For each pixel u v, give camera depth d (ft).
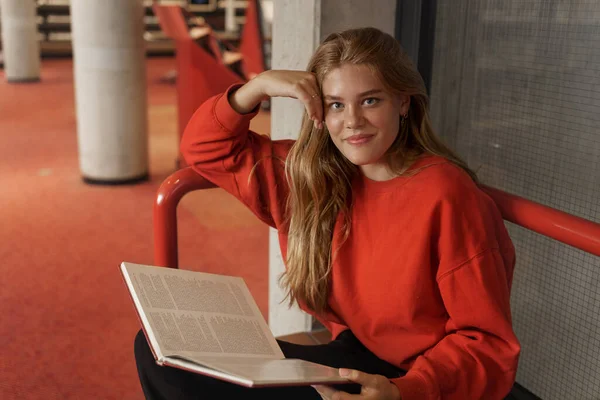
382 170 4.55
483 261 4.09
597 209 5.32
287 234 5.26
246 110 4.84
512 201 4.46
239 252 12.91
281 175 5.17
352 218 4.66
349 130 4.25
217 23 44.11
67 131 23.34
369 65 4.14
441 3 6.35
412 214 4.32
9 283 11.35
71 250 12.85
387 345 4.60
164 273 4.59
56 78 35.17
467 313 4.08
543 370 6.07
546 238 5.89
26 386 8.38
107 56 16.34
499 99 6.11
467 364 3.93
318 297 4.89
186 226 14.33
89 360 9.03
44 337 9.61
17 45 33.04
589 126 5.31
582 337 5.61
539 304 6.05
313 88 4.37
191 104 17.80
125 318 10.23
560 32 5.47
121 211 15.17
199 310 4.38
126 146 16.98
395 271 4.38
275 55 6.79
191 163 5.18
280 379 3.46
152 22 45.03
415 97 4.47
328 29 6.19
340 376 3.68
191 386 4.26
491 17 6.05
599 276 5.39
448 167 4.37
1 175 17.88
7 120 24.95
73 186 17.01
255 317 4.60
